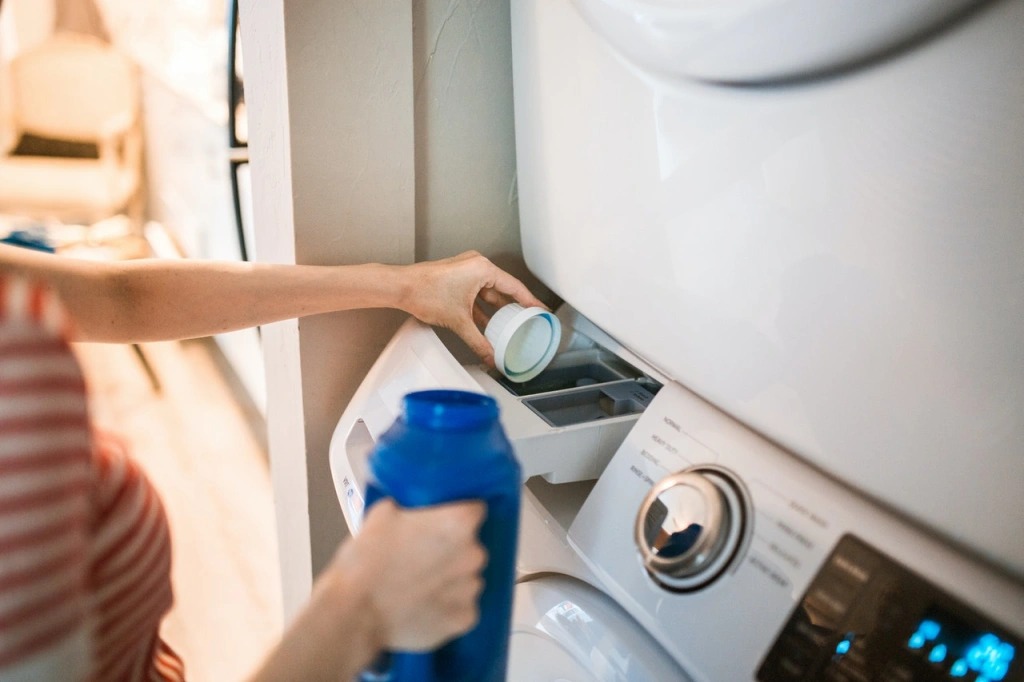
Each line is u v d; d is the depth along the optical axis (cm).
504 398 68
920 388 42
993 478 40
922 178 40
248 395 234
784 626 46
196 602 156
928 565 43
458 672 41
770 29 43
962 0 36
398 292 73
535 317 73
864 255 44
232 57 139
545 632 62
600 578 55
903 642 42
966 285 39
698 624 49
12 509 27
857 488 48
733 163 50
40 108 285
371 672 41
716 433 55
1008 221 37
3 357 27
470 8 78
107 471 38
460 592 36
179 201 264
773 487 50
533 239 77
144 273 66
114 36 297
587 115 63
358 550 35
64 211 292
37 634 27
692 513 51
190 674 138
